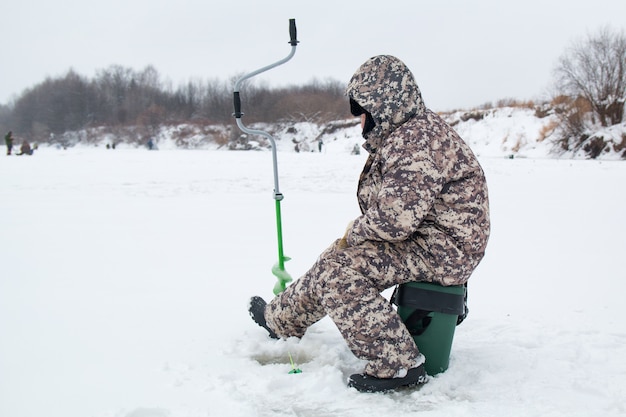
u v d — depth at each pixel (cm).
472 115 5122
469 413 219
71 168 1781
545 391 239
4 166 1862
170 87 8862
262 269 479
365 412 224
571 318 335
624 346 288
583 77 3588
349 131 6469
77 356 284
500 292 397
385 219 228
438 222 241
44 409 227
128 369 267
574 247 570
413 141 233
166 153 2969
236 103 317
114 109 8519
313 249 565
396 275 245
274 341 300
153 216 816
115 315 351
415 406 229
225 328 325
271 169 1752
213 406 228
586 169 1842
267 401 235
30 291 411
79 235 657
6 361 277
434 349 253
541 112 4703
